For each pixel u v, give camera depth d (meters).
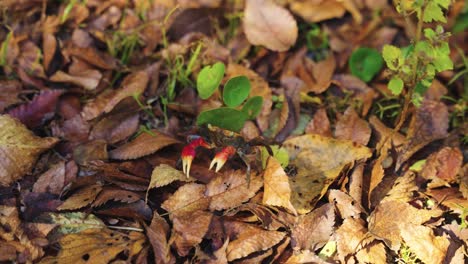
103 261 0.65
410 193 0.70
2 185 0.69
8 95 0.74
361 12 0.85
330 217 0.67
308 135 0.72
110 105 0.74
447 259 0.67
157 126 0.75
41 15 0.81
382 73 0.79
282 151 0.71
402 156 0.72
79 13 0.81
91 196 0.68
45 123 0.74
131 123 0.74
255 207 0.68
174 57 0.79
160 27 0.81
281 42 0.79
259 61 0.80
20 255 0.65
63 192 0.68
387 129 0.74
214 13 0.82
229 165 0.70
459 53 0.82
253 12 0.78
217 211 0.68
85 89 0.76
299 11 0.84
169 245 0.65
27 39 0.78
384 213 0.68
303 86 0.77
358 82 0.78
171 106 0.75
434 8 0.67
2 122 0.69
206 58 0.79
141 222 0.67
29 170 0.70
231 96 0.70
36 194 0.68
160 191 0.69
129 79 0.76
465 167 0.72
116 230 0.67
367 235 0.67
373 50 0.78
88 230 0.66
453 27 0.83
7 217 0.66
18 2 0.81
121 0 0.82
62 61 0.78
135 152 0.70
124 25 0.81
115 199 0.68
